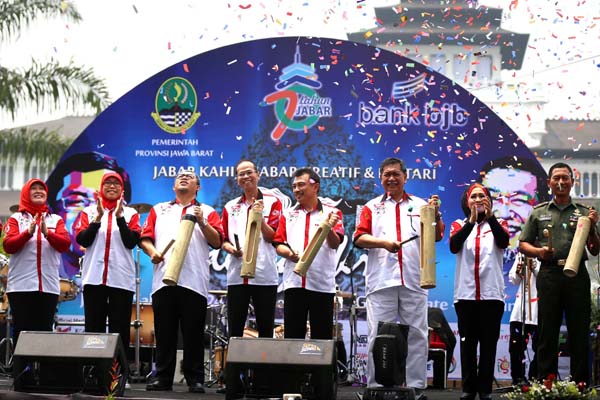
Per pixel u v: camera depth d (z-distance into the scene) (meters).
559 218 7.96
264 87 12.23
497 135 12.00
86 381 7.18
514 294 11.71
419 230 8.09
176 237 8.23
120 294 8.66
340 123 12.14
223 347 10.87
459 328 7.99
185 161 12.17
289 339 7.07
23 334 7.26
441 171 11.98
